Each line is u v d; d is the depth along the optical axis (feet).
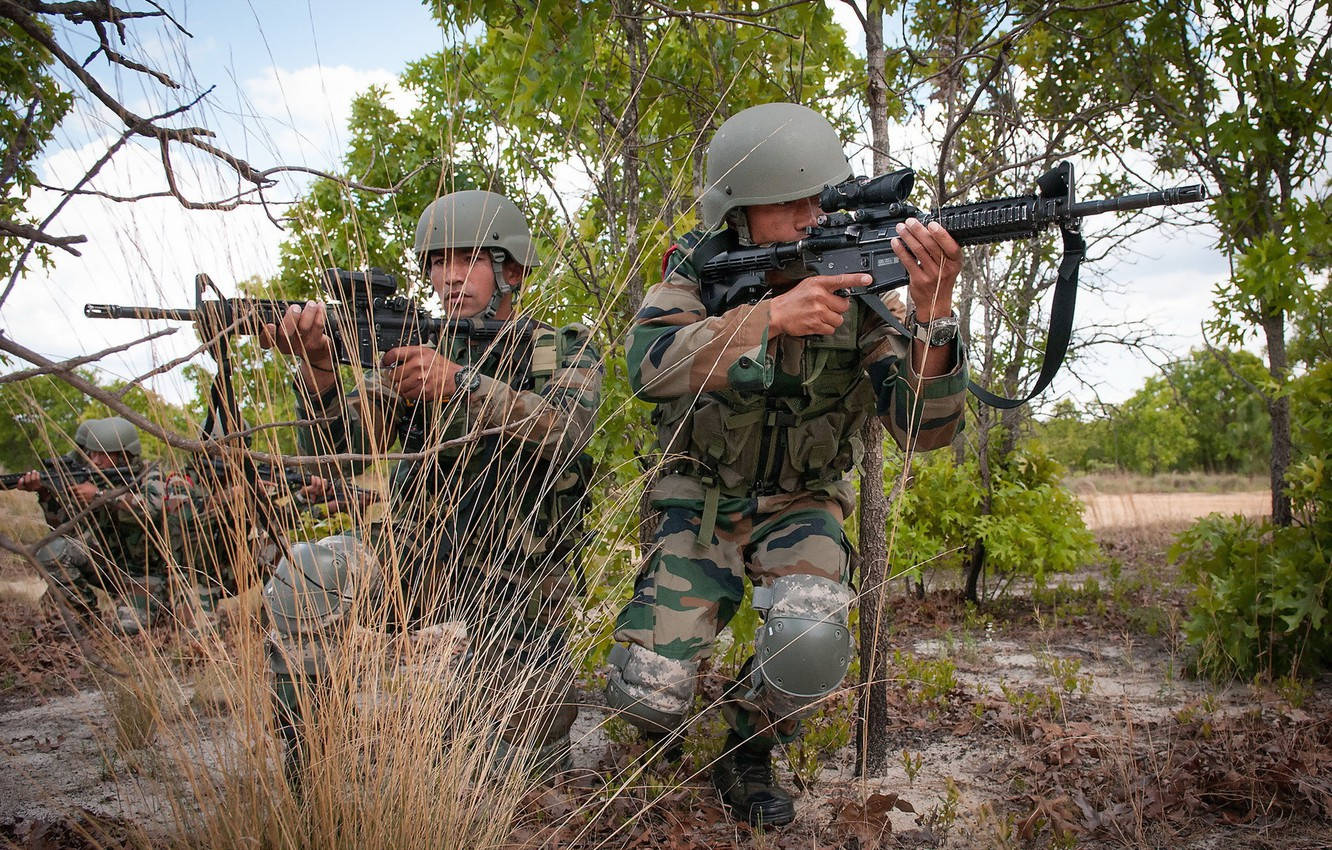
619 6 11.53
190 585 6.88
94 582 13.82
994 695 12.64
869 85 10.78
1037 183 7.34
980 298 18.07
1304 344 17.16
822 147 8.79
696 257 8.91
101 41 5.72
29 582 15.66
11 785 9.83
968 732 11.16
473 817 7.36
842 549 9.07
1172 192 6.82
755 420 8.70
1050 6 10.18
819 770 9.76
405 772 6.84
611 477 11.69
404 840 6.66
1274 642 13.06
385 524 7.84
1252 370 18.85
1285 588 12.69
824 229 8.27
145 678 6.59
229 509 6.88
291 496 7.74
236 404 6.93
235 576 6.72
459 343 9.45
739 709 8.78
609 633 10.57
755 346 7.96
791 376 8.58
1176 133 16.76
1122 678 13.57
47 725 12.35
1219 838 7.97
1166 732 10.52
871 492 10.09
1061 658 14.98
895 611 19.40
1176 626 16.24
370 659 7.28
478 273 10.14
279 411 8.33
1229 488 78.74
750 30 12.67
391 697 7.11
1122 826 8.02
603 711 12.38
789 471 8.98
